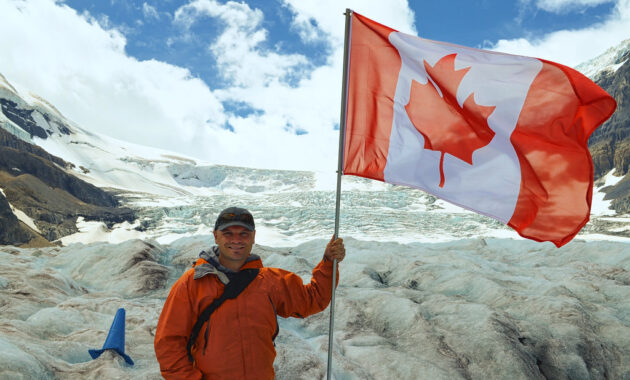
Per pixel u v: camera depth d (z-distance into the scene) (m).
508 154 3.32
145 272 7.11
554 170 3.25
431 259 7.99
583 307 5.41
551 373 4.48
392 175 3.43
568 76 3.12
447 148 3.38
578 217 3.22
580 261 7.71
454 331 4.95
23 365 3.18
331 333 2.84
